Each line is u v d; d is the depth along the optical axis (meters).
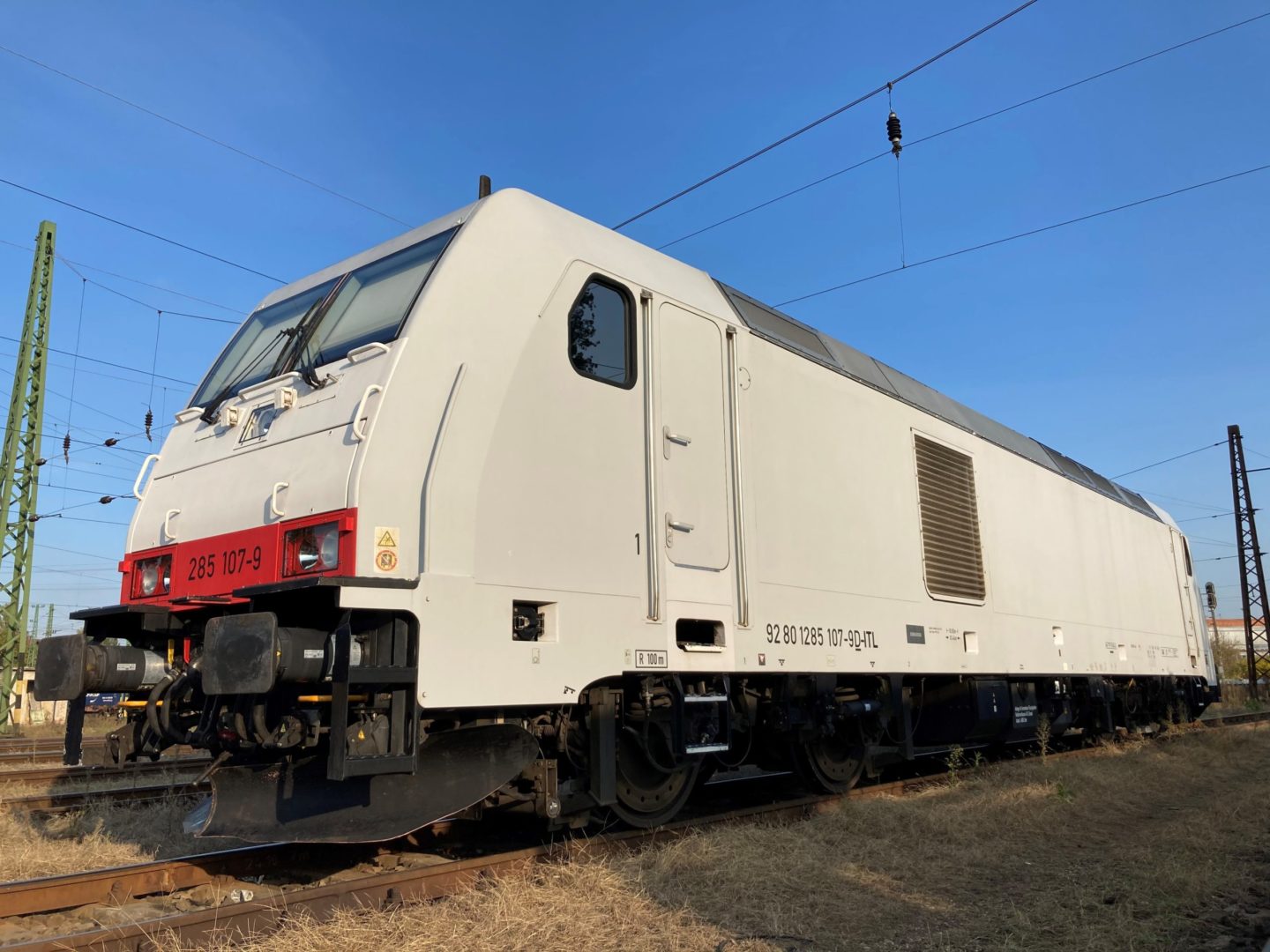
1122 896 5.92
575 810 6.31
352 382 5.47
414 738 4.91
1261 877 6.53
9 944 4.13
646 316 6.89
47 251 22.56
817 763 8.72
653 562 6.52
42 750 15.21
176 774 10.98
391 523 5.09
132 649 5.86
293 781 5.26
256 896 5.37
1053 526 13.55
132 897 5.33
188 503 6.21
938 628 9.97
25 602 21.95
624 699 6.67
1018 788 9.50
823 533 8.39
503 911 4.91
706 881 5.75
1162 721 17.17
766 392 8.00
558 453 5.98
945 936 5.04
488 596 5.39
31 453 22.25
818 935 5.03
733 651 7.09
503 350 5.78
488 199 6.11
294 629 4.93
